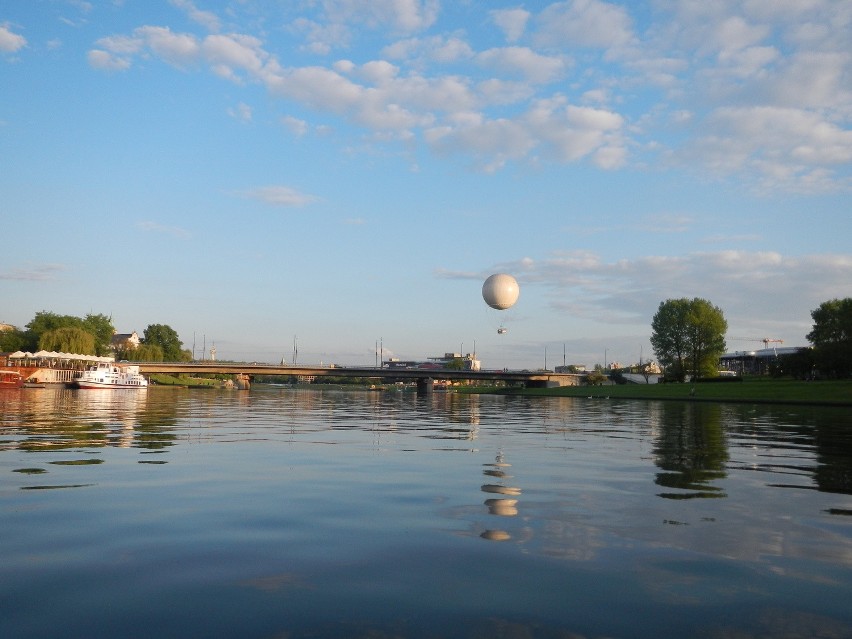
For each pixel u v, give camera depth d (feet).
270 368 481.46
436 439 74.84
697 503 34.24
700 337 446.60
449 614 17.93
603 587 20.30
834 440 78.07
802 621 17.60
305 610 18.17
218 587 20.06
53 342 437.58
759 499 35.68
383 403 235.40
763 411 175.63
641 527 28.45
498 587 20.21
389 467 48.34
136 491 36.50
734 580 21.08
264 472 44.83
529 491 37.76
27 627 16.88
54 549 24.23
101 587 19.99
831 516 31.17
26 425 87.10
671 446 68.85
